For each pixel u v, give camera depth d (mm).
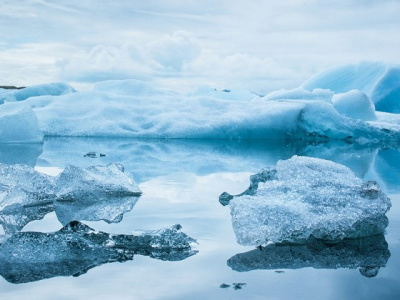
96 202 3430
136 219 2857
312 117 12812
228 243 2305
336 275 1831
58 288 1674
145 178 4871
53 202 3428
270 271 1877
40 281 1747
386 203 2652
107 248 2178
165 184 4410
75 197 3514
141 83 15078
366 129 12938
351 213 2436
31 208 3221
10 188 3717
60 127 11961
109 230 2600
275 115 12445
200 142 11164
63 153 7836
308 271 1885
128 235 2326
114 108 12609
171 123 12125
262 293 1625
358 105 15461
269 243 2316
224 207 3213
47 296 1598
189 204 3336
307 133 12852
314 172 3012
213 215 2945
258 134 12352
